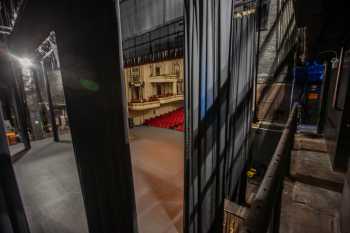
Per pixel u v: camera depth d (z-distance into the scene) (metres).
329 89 4.88
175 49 5.77
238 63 3.06
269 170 1.05
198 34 1.78
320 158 4.02
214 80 2.04
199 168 2.15
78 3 1.26
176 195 3.71
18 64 7.00
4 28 5.32
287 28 4.14
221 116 2.22
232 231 2.70
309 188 3.04
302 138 5.22
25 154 6.32
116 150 1.30
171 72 12.38
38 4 1.73
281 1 4.09
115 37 1.06
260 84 4.55
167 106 12.63
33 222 3.11
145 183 4.17
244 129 3.72
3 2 4.77
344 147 3.39
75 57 1.46
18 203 1.89
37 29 2.95
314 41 3.42
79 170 1.81
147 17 5.38
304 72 6.73
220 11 1.88
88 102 1.44
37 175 4.76
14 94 6.38
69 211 3.36
